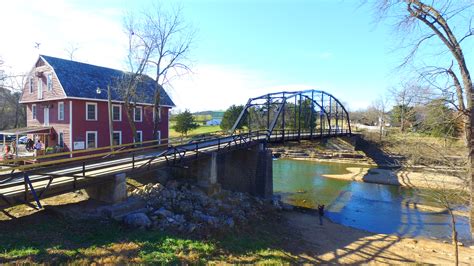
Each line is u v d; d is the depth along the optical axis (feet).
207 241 33.27
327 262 35.70
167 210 40.09
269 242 39.70
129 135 91.76
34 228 28.84
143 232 32.09
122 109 89.86
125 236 30.22
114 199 37.45
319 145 155.43
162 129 104.22
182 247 29.78
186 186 54.80
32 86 90.43
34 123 91.56
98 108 83.97
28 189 30.48
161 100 102.01
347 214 63.26
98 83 87.45
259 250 34.96
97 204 37.32
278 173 110.83
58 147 78.43
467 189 51.13
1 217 30.99
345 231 51.01
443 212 64.49
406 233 51.85
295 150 157.58
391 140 138.72
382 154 138.00
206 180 57.16
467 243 46.75
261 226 47.39
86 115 81.51
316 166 127.34
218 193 57.77
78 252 25.03
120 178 38.24
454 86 42.24
